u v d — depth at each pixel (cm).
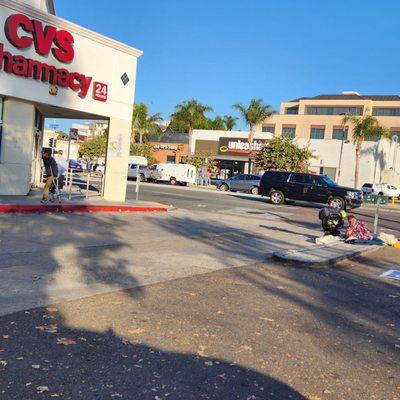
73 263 810
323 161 5747
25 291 622
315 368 453
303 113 8925
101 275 744
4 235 997
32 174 2009
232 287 736
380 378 443
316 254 1038
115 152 1866
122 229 1253
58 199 1517
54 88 1593
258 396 387
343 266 995
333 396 399
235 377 418
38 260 809
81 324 517
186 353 462
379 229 1855
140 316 559
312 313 633
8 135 1516
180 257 948
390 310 682
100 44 1739
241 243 1209
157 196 2631
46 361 419
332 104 8731
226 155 6288
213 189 4241
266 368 443
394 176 5928
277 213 2183
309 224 1827
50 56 1571
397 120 8038
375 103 8494
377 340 547
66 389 373
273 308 640
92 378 394
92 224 1277
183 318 565
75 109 1681
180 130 6562
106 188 1862
